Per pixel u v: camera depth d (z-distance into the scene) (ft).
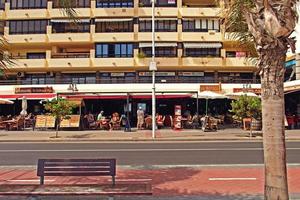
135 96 109.81
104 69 146.30
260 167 43.62
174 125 101.30
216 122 99.25
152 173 39.65
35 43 148.36
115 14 148.25
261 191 31.40
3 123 106.11
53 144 72.38
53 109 83.10
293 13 18.94
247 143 71.56
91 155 54.85
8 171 41.75
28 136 85.81
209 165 45.19
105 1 151.43
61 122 102.06
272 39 18.45
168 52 146.61
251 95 87.30
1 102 107.24
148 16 147.95
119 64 142.72
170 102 127.44
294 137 78.84
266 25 18.52
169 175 38.47
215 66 143.33
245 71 147.13
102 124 104.99
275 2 18.52
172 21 148.87
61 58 144.36
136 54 143.95
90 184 33.45
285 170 18.69
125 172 40.34
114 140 78.95
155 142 75.66
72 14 32.09
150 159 50.57
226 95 103.45
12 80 143.33
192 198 28.58
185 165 45.16
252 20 19.25
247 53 50.11
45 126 102.47
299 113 116.06
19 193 29.55
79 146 67.87
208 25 149.18
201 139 78.74
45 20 149.48
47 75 147.33
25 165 46.29
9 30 149.79
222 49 144.87
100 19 148.25
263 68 18.97
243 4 24.80
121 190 30.73
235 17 33.12
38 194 29.40
